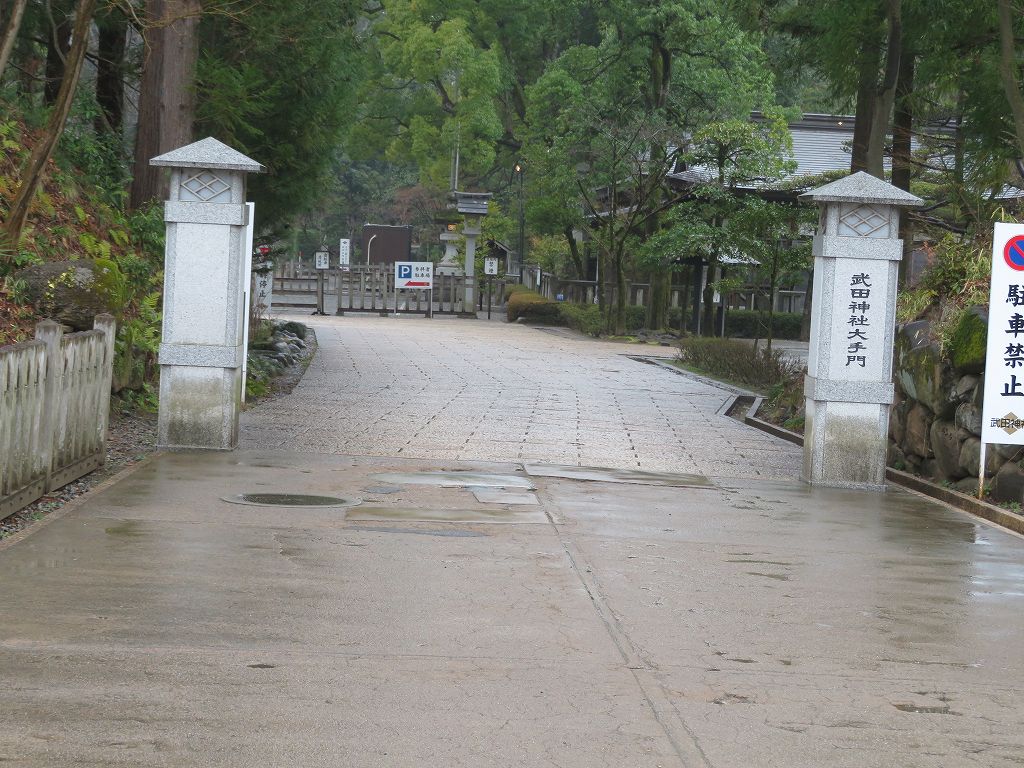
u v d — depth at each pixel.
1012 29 16.03
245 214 12.31
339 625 6.29
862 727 5.20
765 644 6.40
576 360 28.94
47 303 12.52
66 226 14.67
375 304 48.94
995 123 17.09
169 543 7.94
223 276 12.19
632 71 43.03
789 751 4.86
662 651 6.17
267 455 12.08
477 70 55.44
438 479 11.21
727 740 4.95
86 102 18.91
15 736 4.59
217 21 19.25
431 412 16.45
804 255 28.58
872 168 17.38
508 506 10.06
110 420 13.49
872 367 12.58
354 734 4.80
